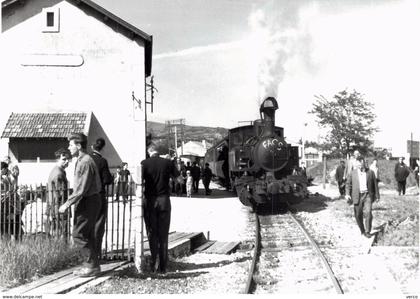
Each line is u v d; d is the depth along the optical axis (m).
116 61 26.03
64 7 26.00
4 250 8.34
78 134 7.87
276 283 8.54
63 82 25.92
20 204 9.51
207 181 27.91
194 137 99.00
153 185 8.92
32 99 25.84
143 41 25.95
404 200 21.17
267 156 19.42
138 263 8.82
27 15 25.92
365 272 9.13
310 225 15.48
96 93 25.91
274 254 11.20
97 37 26.03
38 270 8.15
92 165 7.84
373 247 11.07
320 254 10.46
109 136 25.77
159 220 8.94
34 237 9.27
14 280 7.68
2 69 25.80
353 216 16.62
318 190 31.72
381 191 30.17
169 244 10.99
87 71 25.97
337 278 8.73
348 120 34.91
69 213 9.44
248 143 21.06
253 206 19.50
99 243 8.23
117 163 25.61
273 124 20.12
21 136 23.73
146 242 11.28
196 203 22.50
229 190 29.11
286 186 18.92
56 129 24.20
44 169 24.14
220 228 15.21
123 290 7.59
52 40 25.98
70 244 9.16
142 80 25.97
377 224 14.73
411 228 13.15
